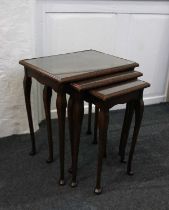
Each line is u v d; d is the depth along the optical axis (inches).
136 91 52.2
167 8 87.4
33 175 60.3
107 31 81.7
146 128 82.0
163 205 53.8
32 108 73.8
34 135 70.6
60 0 72.3
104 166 64.2
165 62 95.2
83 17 76.8
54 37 75.5
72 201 53.8
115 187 57.9
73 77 49.1
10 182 58.0
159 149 72.0
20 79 69.1
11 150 68.5
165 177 61.7
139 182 59.7
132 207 53.0
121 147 64.4
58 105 50.7
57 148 69.9
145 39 88.5
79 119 51.2
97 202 53.8
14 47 65.7
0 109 70.5
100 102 48.2
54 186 57.4
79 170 62.5
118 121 85.2
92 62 57.8
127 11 81.9
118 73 54.9
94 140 72.0
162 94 99.2
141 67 92.2
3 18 62.2
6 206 52.1
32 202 53.2
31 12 64.4
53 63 56.7
